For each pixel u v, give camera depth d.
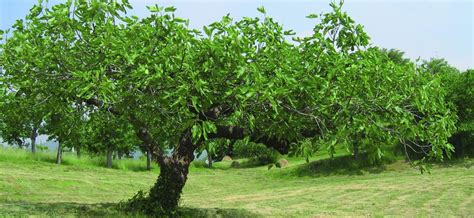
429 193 24.80
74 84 9.85
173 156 14.09
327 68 11.14
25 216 12.30
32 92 11.91
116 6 10.59
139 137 14.20
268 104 11.38
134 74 9.72
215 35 10.41
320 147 11.98
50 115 14.34
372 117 12.23
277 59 11.31
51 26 10.70
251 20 12.06
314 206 20.61
